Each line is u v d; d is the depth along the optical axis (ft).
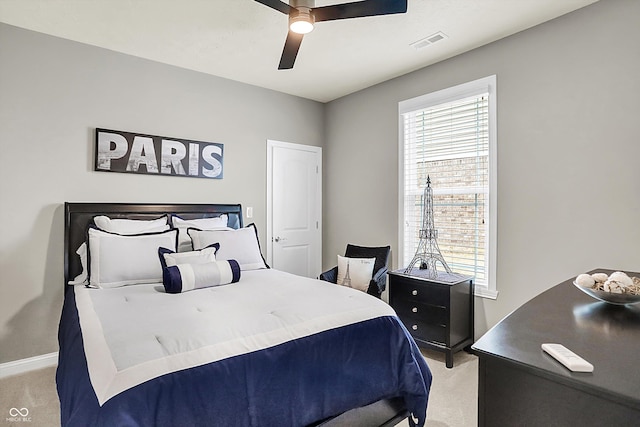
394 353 6.22
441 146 11.21
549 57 8.63
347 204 14.37
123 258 8.30
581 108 8.12
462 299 9.77
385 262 12.11
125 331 4.99
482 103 10.16
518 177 9.20
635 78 7.38
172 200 11.32
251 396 4.51
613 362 2.85
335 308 6.28
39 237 9.12
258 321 5.50
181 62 11.04
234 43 9.73
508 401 2.99
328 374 5.37
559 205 8.48
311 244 14.97
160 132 11.05
